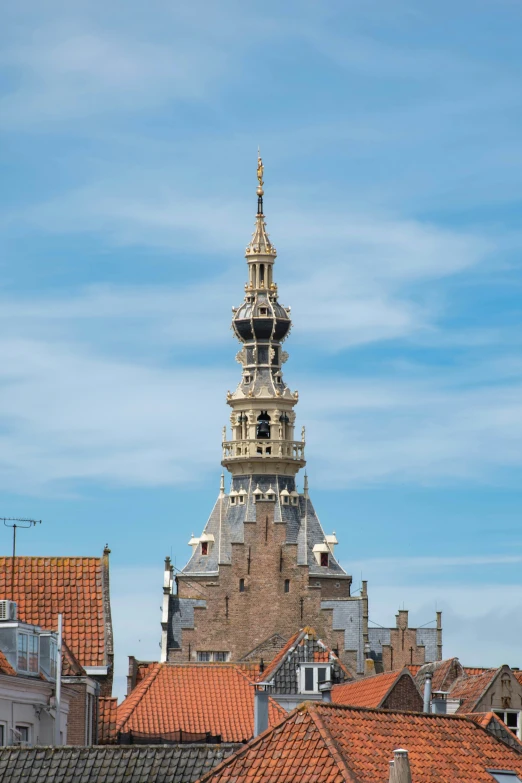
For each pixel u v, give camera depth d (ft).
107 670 447.83
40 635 390.01
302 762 284.20
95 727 426.10
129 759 324.80
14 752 327.67
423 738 305.94
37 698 379.14
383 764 287.07
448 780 294.87
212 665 541.75
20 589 464.24
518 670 555.69
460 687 526.16
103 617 458.50
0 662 370.73
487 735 315.37
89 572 468.34
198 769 322.14
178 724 507.71
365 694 511.81
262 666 614.75
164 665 538.88
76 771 324.19
